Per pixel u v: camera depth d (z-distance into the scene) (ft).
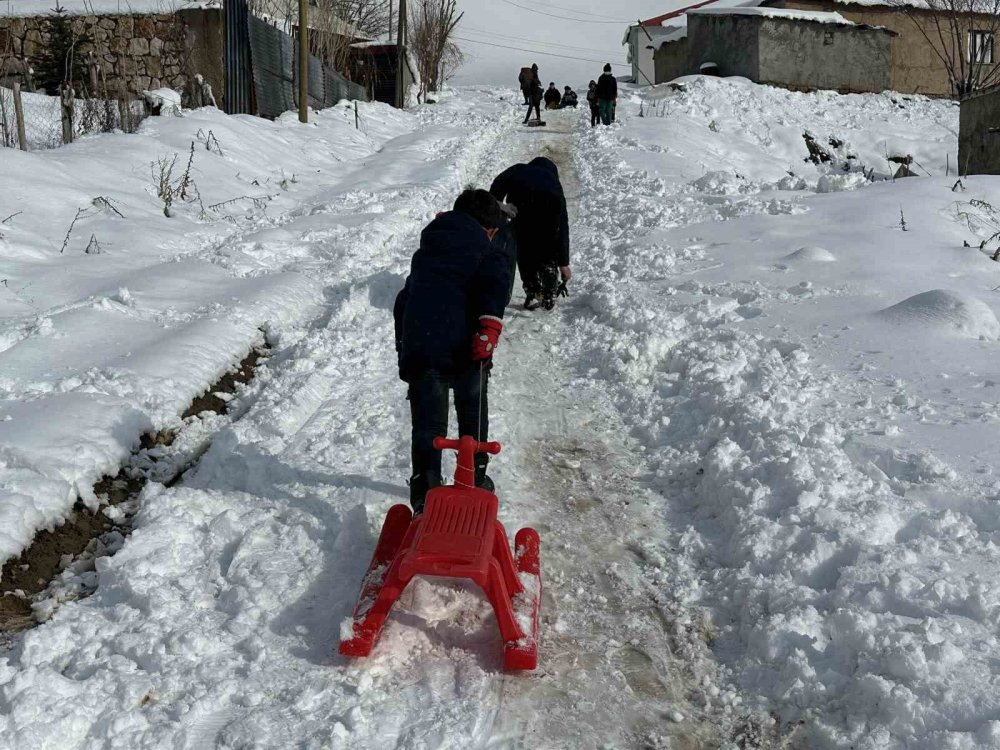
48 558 13.20
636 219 36.09
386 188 45.83
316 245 31.91
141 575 12.39
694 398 18.28
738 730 9.91
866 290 23.63
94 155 38.86
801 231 30.53
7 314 22.44
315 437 17.21
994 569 11.28
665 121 76.59
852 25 102.12
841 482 13.65
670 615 12.05
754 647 11.06
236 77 61.62
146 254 29.81
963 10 101.76
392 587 10.80
